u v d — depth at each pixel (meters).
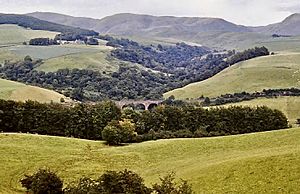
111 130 89.31
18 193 57.91
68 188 54.22
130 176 48.94
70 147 83.19
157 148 81.38
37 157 74.56
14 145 79.31
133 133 92.81
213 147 77.62
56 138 88.31
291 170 51.31
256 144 74.44
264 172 52.59
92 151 81.69
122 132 90.44
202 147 78.50
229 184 52.69
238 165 56.44
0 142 80.50
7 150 76.00
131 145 87.31
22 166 69.75
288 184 48.88
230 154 69.69
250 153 66.06
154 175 65.88
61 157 75.88
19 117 107.19
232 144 77.12
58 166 71.12
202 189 53.59
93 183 50.72
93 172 68.88
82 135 107.56
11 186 61.31
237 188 51.16
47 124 107.81
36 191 57.03
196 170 61.09
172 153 77.88
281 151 60.59
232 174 54.78
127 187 47.72
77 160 74.81
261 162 55.03
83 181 51.53
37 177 58.22
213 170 57.94
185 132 106.00
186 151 77.75
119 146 88.00
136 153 79.88
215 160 66.31
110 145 89.00
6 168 68.06
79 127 107.69
